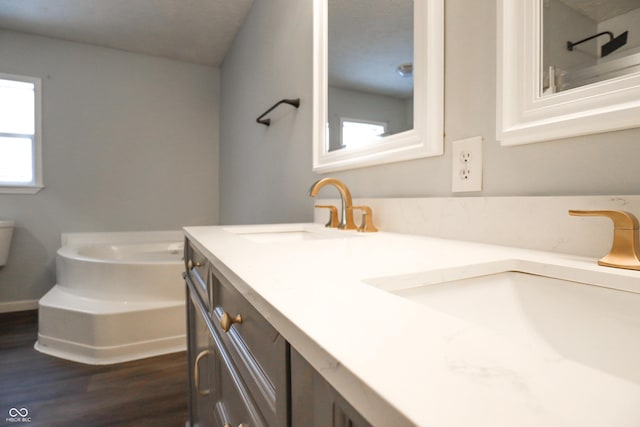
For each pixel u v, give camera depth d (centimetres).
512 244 68
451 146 83
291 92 176
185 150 330
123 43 290
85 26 261
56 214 284
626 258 47
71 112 287
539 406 17
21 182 274
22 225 273
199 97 336
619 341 43
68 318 187
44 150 278
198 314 91
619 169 55
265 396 39
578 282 48
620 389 18
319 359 25
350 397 21
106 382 160
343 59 128
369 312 31
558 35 62
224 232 99
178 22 256
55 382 160
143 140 314
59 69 282
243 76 258
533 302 53
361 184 119
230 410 57
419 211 90
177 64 326
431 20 86
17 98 274
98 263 203
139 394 151
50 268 282
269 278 43
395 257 57
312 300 34
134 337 186
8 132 271
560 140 62
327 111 139
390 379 20
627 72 53
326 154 139
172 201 326
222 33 273
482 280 53
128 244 293
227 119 309
